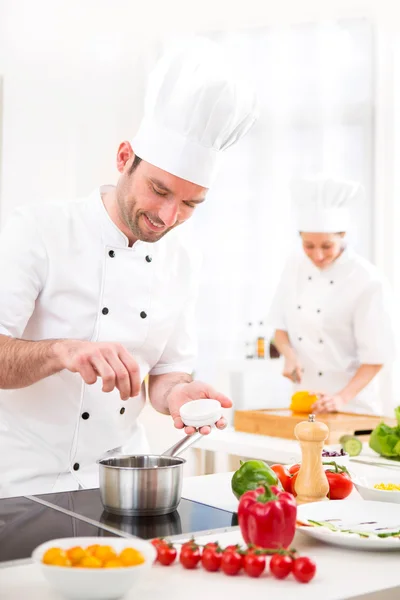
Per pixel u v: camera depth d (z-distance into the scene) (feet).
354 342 11.10
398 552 4.21
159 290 6.50
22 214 6.15
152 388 6.75
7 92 14.28
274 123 14.99
